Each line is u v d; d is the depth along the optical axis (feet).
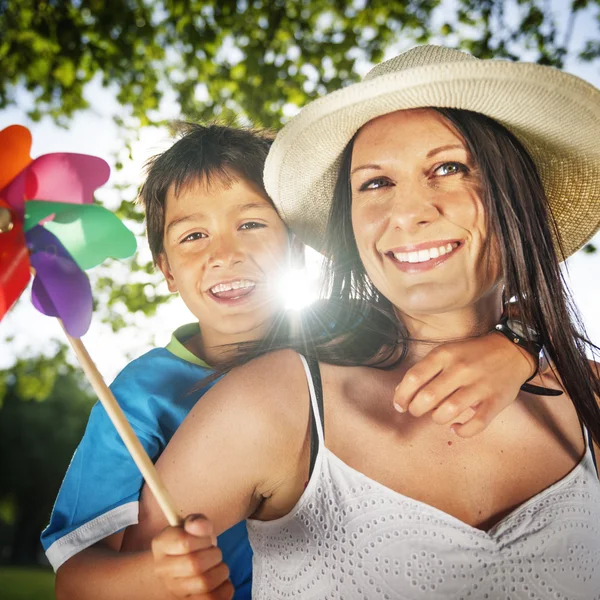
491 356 5.33
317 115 6.06
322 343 5.88
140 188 9.29
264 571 5.58
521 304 5.74
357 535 5.10
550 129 6.10
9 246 4.78
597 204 6.89
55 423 108.78
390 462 5.27
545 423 5.68
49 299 4.88
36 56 21.02
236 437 5.16
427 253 5.48
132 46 20.83
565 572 5.13
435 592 4.95
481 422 5.03
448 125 5.67
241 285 8.11
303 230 7.52
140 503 5.43
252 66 20.13
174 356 8.25
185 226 8.25
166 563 4.66
